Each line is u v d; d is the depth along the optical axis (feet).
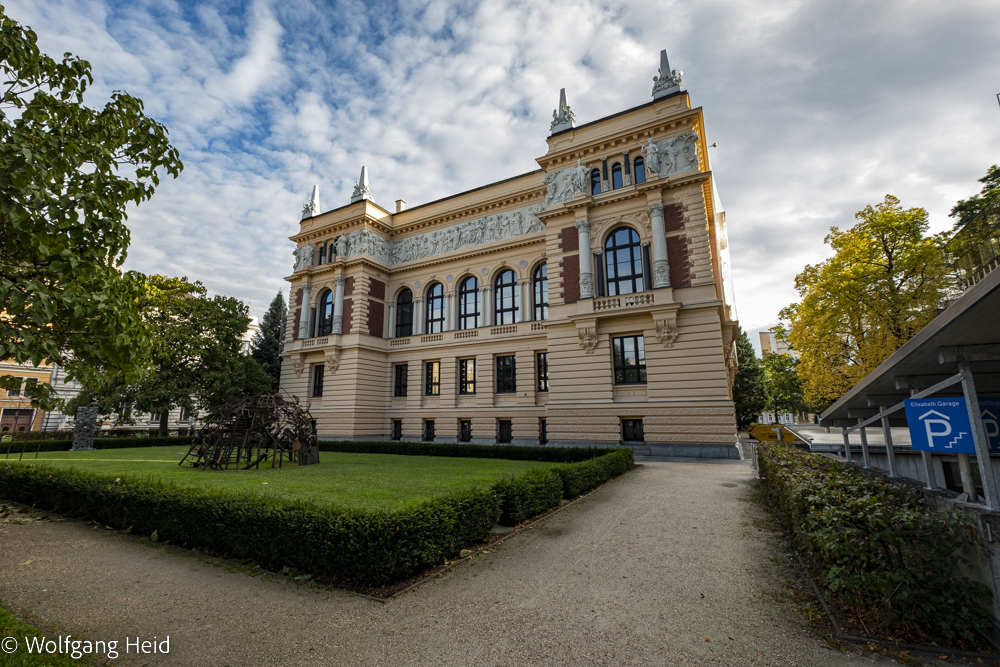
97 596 21.01
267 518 25.23
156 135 27.12
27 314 20.75
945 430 20.61
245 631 17.44
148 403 100.83
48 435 117.39
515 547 28.35
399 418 123.13
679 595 20.74
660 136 90.07
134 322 25.82
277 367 174.70
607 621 18.24
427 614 18.88
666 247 86.12
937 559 16.06
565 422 90.02
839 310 92.12
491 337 112.37
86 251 23.02
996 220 19.08
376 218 131.85
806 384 109.60
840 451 50.31
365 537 21.85
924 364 24.40
